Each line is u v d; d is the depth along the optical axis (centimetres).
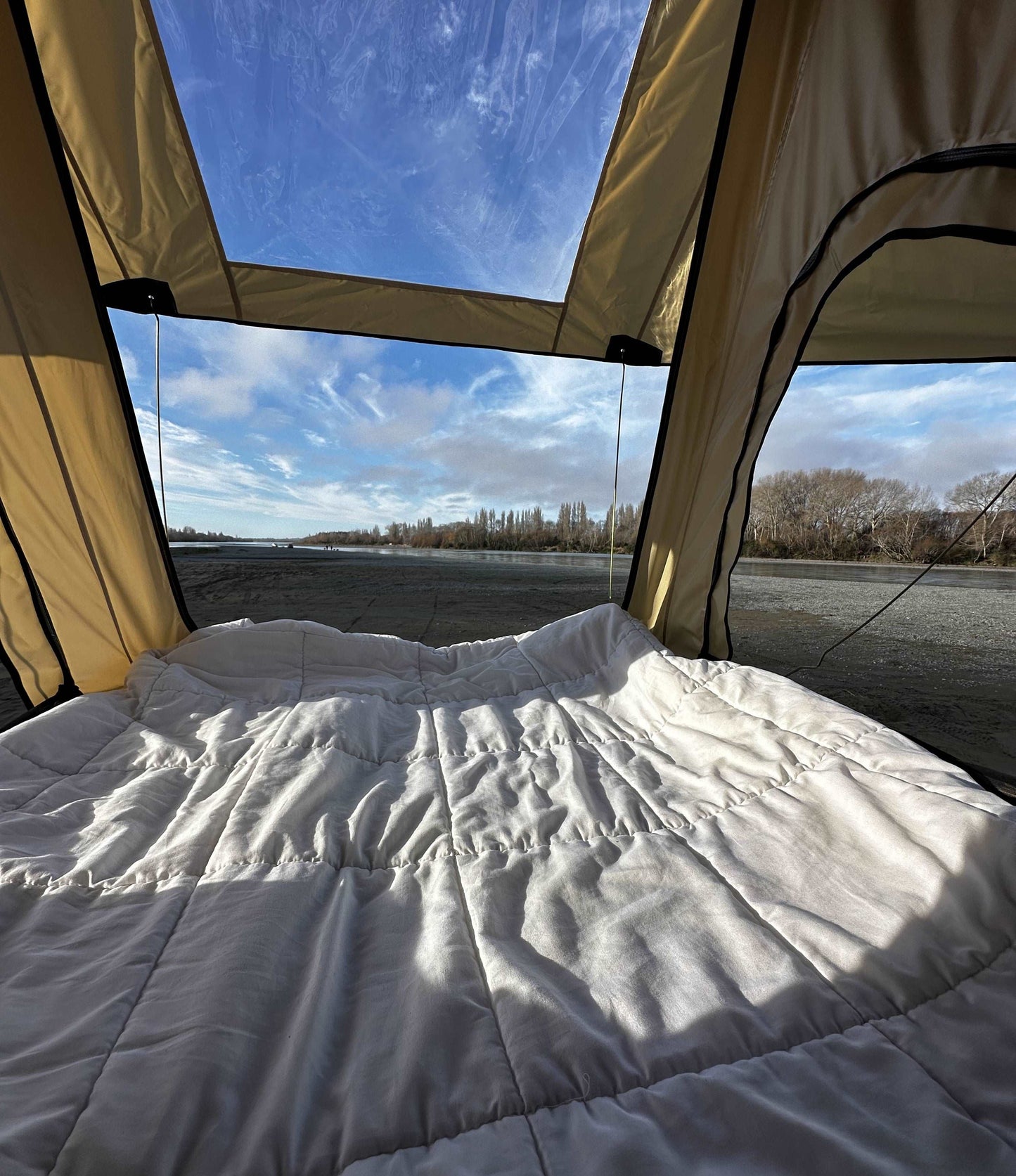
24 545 163
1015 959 66
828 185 128
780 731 125
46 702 167
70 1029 60
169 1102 52
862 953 69
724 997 66
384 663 202
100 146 168
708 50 162
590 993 69
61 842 98
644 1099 55
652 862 92
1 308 150
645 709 162
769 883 86
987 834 76
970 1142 49
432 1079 57
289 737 134
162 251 194
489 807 112
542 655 198
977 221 96
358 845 99
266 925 76
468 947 75
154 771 125
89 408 179
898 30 107
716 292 188
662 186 192
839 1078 56
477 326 229
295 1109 53
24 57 144
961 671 328
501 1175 47
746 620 486
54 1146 49
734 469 177
